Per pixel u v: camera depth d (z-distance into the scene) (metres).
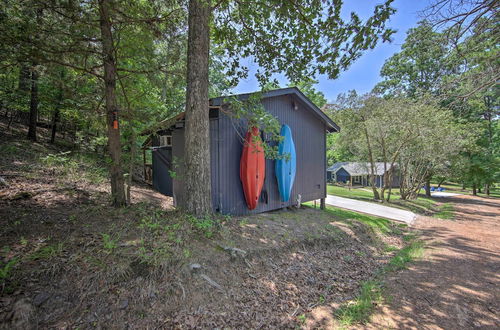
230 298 3.06
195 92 4.48
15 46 3.71
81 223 3.65
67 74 5.59
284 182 6.68
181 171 6.32
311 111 8.32
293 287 3.66
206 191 4.58
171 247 3.40
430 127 12.70
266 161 6.73
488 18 5.47
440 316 3.17
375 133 14.16
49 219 3.63
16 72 6.11
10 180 4.89
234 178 5.98
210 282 3.13
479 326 2.99
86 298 2.40
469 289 3.95
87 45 4.49
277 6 4.41
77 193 5.11
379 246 6.28
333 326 2.89
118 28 4.76
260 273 3.76
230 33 5.54
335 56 4.54
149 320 2.44
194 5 4.46
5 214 3.50
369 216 9.03
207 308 2.80
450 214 11.75
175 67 5.75
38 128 10.54
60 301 2.30
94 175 6.73
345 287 3.96
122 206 4.69
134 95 6.75
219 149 5.67
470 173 19.88
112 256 2.94
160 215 4.41
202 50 4.53
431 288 3.95
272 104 6.87
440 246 6.38
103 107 5.87
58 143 9.48
